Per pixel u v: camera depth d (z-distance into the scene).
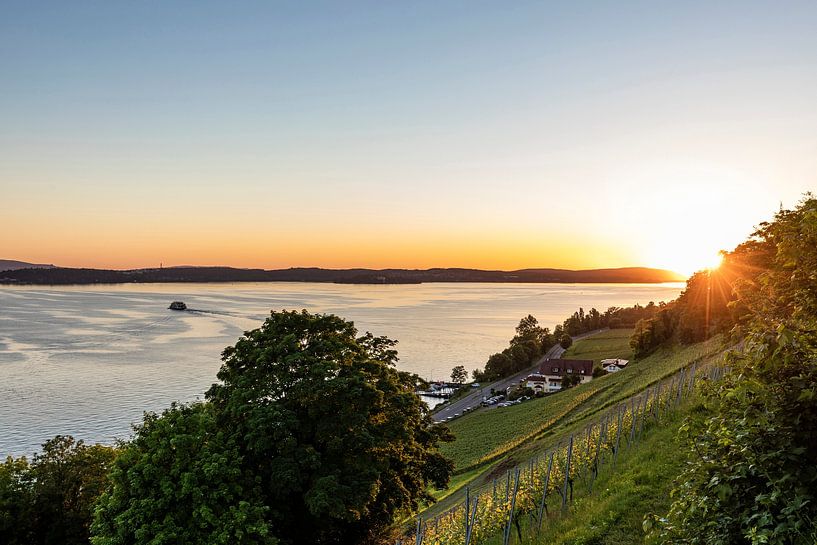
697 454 10.32
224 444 28.41
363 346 38.59
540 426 65.69
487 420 90.62
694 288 86.44
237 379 31.77
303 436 29.05
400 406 32.28
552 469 26.70
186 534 24.38
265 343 33.50
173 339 186.25
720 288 71.12
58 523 34.28
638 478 19.55
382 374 33.91
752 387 9.05
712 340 67.69
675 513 10.22
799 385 8.62
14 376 125.38
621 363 132.25
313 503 24.83
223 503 25.97
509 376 162.88
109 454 38.34
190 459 26.58
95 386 118.00
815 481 8.41
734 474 8.91
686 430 10.85
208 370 135.25
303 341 34.59
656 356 93.44
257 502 25.94
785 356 8.67
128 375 129.00
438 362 183.75
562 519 19.78
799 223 9.69
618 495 18.50
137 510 24.75
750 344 9.52
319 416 29.47
